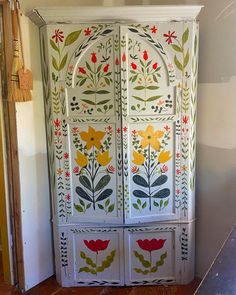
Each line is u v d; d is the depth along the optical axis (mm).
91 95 2078
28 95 2051
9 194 2252
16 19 2004
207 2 2121
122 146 2107
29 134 2223
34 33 2156
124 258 2285
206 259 2367
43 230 2391
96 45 2020
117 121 2084
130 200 2188
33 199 2305
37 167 2303
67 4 2299
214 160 2229
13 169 2197
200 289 1135
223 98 2119
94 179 2184
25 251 2289
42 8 1938
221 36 2074
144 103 2078
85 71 2053
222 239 2246
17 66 1997
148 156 2150
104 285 2338
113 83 2045
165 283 2336
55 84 2078
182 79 2070
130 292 2273
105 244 2279
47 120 2201
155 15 1976
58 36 2016
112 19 1988
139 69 2037
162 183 2197
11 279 2346
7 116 2158
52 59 2045
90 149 2146
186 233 2268
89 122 2109
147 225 2236
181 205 2232
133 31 1987
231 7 1998
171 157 2172
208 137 2238
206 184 2301
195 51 2062
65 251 2295
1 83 2117
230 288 1135
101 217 2225
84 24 2002
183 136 2139
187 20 2008
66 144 2148
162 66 2051
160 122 2117
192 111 2129
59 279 2365
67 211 2234
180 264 2312
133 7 1938
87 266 2320
